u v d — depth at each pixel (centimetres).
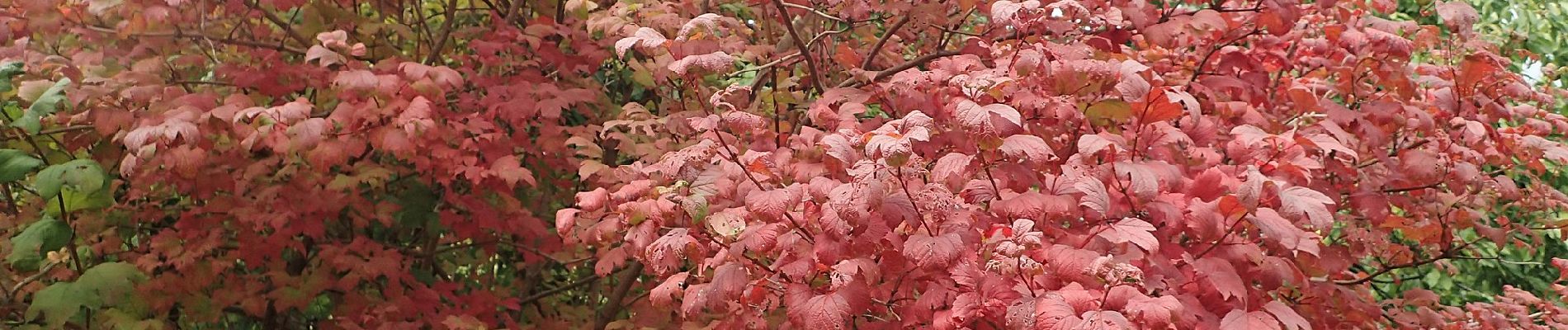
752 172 312
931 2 394
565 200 554
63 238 375
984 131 254
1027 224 250
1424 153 377
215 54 462
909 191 272
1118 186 290
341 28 476
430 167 439
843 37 492
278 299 461
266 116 364
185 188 436
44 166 391
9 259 375
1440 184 402
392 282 477
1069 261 246
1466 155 384
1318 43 399
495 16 489
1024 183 286
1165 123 302
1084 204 253
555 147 460
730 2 523
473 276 591
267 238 455
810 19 509
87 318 410
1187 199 287
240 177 461
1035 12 306
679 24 414
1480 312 445
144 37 425
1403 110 368
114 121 382
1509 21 793
